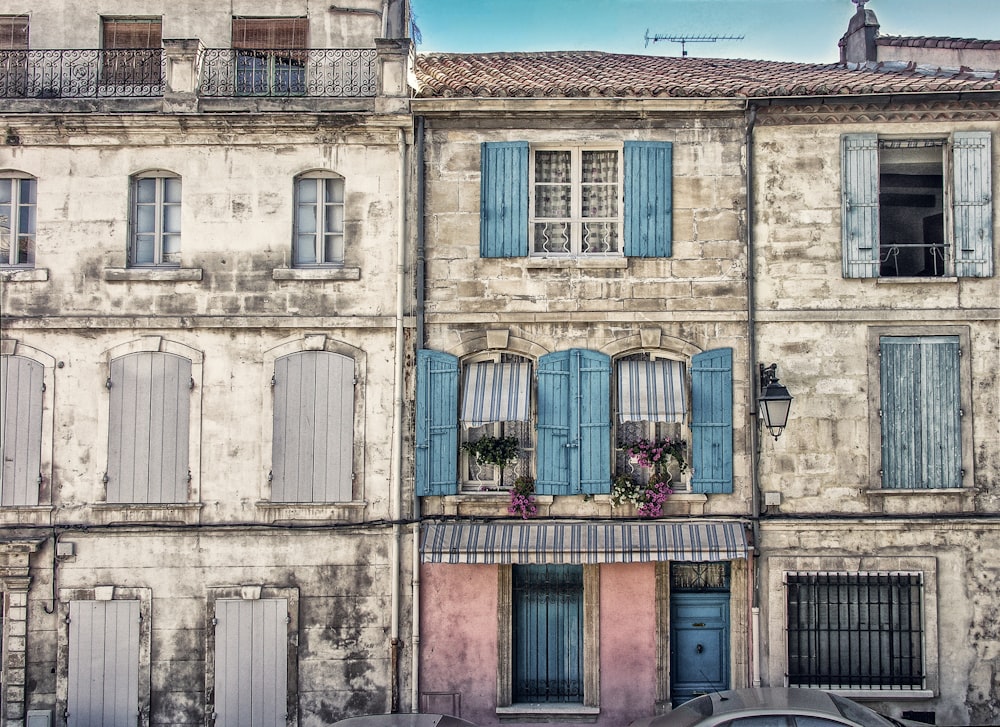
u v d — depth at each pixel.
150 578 13.66
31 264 14.23
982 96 13.45
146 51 14.79
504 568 13.69
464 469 13.98
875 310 13.66
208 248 13.99
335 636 13.59
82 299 13.97
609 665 13.63
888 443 13.62
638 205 13.87
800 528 13.51
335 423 13.80
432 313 13.85
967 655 13.32
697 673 13.84
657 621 13.62
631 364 13.82
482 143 14.01
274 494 13.73
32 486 13.75
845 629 13.50
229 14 15.15
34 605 13.64
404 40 13.95
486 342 13.82
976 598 13.38
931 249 14.10
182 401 13.85
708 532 13.34
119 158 14.11
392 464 13.72
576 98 13.65
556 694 13.86
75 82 14.75
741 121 13.94
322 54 14.84
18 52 14.64
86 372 13.88
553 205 14.25
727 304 13.77
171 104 13.94
